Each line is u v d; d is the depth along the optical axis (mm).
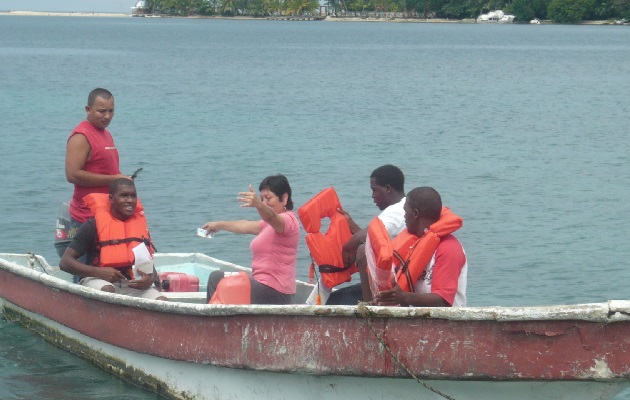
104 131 10062
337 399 7379
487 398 7031
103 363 9086
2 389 8664
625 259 14055
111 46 105000
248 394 7754
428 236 7234
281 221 8391
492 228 16141
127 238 9266
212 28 181500
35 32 158875
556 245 14914
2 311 10680
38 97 41656
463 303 7426
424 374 6945
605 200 18891
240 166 22734
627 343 6645
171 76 59219
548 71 68938
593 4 190750
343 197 18734
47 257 13852
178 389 8273
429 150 26594
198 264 11656
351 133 30578
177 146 26281
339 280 8586
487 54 93000
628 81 59375
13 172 21016
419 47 107812
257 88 50875
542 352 6730
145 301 8234
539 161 24516
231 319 7621
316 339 7234
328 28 182375
